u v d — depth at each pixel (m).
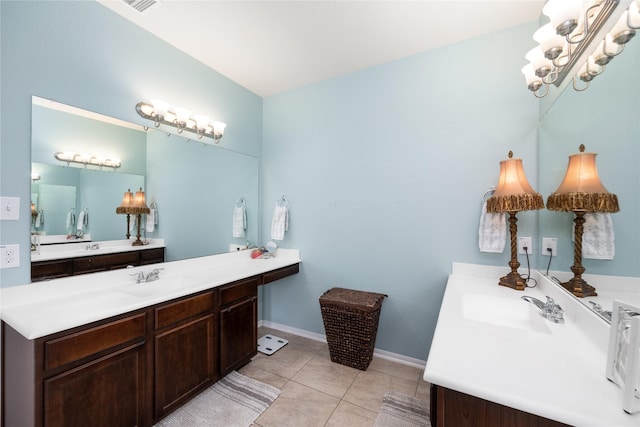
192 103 2.24
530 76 1.40
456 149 2.02
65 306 1.36
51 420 1.10
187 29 1.90
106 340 1.28
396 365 2.18
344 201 2.49
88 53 1.62
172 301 1.57
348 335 2.12
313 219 2.66
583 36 1.04
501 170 1.71
